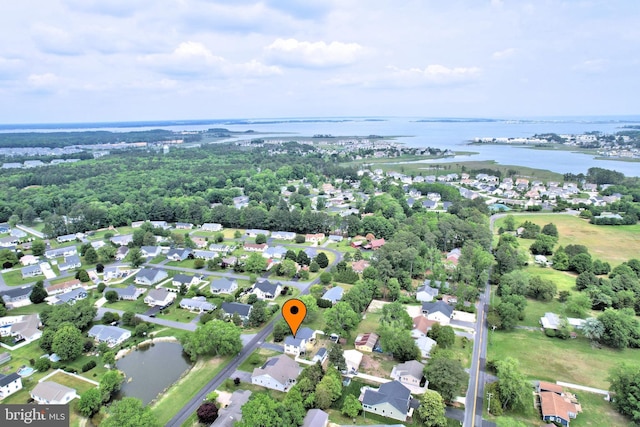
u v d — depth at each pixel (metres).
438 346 97.88
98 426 73.44
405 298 124.81
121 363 95.75
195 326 112.19
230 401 78.00
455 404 79.81
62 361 95.06
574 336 105.12
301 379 81.50
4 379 83.50
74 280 139.62
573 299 116.19
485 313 118.50
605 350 99.44
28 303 126.12
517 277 128.88
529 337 105.38
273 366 86.19
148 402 81.06
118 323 113.69
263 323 112.25
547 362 94.06
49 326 103.38
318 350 96.94
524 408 78.50
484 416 76.44
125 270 150.38
